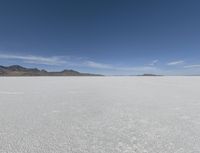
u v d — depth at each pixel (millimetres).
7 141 4008
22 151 3514
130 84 20703
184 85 18734
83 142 3986
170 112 6773
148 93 12172
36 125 5199
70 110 7102
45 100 9406
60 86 17703
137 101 9078
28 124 5285
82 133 4566
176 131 4699
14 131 4680
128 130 4801
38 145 3805
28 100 9391
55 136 4348
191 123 5383
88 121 5637
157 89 14695
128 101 9094
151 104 8281
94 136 4359
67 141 4039
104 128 4965
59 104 8312
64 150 3574
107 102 8820
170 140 4090
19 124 5281
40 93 12227
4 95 11258
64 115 6348
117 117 6102
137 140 4105
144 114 6488
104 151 3539
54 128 4945
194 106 7789
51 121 5613
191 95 11062
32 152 3475
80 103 8570
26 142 3963
